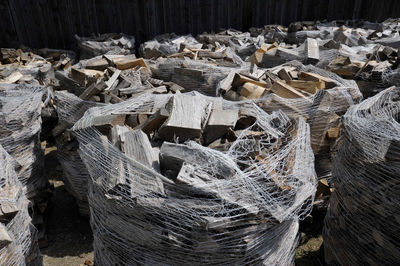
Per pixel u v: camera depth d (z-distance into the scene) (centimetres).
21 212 221
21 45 664
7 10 684
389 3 848
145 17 771
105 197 181
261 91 325
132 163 185
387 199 206
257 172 181
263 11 825
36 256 248
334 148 312
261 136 212
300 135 212
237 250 177
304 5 833
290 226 204
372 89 404
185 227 171
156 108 251
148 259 187
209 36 676
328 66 427
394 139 202
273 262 194
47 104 473
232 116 223
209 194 169
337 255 258
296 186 185
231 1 794
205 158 182
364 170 221
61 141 329
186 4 775
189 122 208
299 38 636
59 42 747
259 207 173
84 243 331
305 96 313
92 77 370
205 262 179
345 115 249
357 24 762
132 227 182
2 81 421
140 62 404
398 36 605
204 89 392
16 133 313
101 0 738
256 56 470
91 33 737
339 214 252
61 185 420
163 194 171
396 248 209
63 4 720
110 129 219
